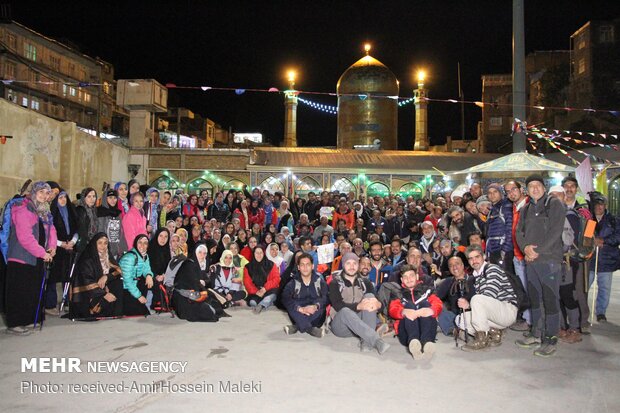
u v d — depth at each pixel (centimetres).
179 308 790
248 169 1953
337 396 452
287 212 1370
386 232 1295
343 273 689
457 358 582
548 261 604
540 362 567
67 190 1279
